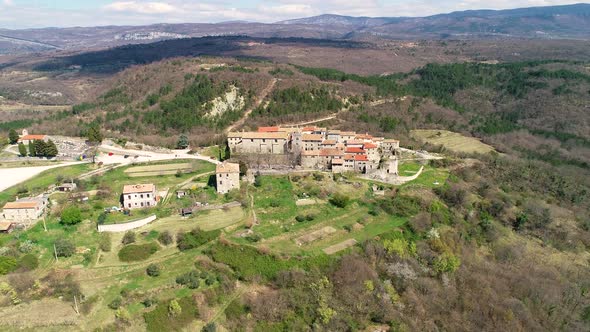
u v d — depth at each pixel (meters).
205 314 106.69
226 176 158.88
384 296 116.00
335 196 155.88
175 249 125.50
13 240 124.00
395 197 163.25
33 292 106.06
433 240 141.12
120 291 108.19
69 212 131.88
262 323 107.06
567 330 121.88
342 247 130.88
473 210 168.88
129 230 131.38
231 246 125.81
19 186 160.38
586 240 168.00
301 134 196.25
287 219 144.50
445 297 122.31
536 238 165.25
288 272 117.19
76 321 98.12
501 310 119.50
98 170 183.00
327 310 107.69
